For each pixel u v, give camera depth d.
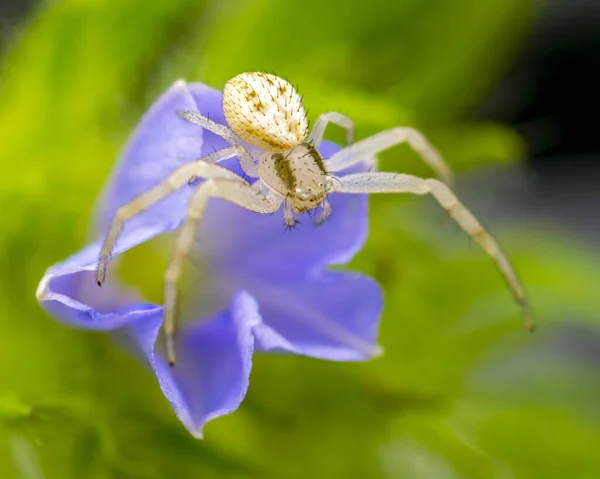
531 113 0.09
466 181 0.08
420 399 0.07
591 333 0.08
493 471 0.07
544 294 0.07
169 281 0.07
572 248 0.08
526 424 0.07
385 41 0.07
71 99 0.07
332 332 0.07
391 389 0.07
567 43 0.09
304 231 0.07
